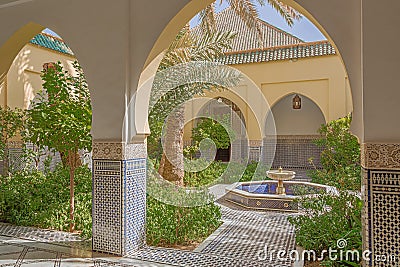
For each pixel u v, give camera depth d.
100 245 2.75
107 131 2.70
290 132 9.32
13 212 3.77
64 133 3.25
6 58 3.33
